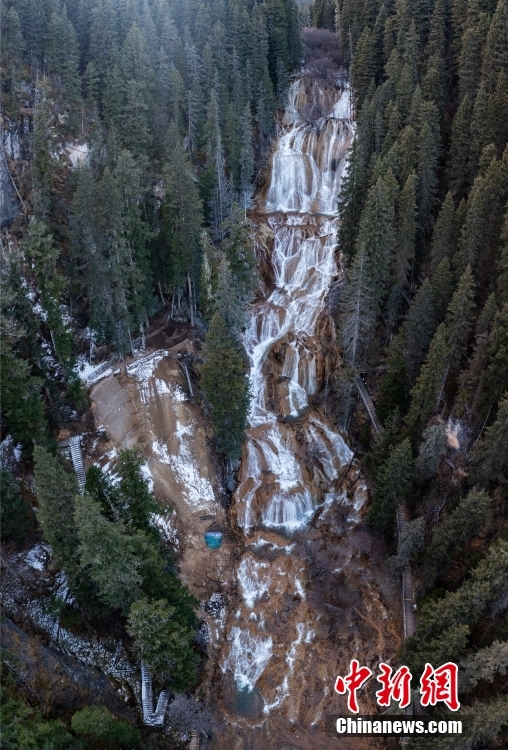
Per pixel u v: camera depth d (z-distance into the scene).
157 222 51.81
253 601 40.56
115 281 44.44
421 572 37.88
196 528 43.06
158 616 28.83
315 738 33.81
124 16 67.94
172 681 31.80
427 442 38.06
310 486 46.56
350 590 40.38
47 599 34.28
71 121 55.44
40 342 45.91
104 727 27.08
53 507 29.92
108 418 44.34
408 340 43.12
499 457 35.62
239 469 46.81
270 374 52.09
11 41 53.31
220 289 43.03
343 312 48.84
